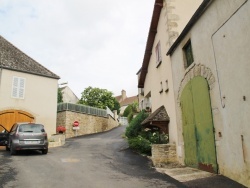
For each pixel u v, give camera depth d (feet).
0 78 63.26
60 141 62.08
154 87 48.70
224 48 22.53
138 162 35.58
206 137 26.40
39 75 70.38
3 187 21.49
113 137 82.89
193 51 29.32
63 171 28.60
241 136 20.18
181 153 33.37
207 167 26.16
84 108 101.14
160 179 24.81
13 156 40.57
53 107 71.61
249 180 19.07
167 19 39.40
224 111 22.79
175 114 35.78
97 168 30.91
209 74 25.55
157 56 46.16
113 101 157.89
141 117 57.06
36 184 22.54
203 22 26.66
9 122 62.95
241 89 20.02
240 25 19.94
